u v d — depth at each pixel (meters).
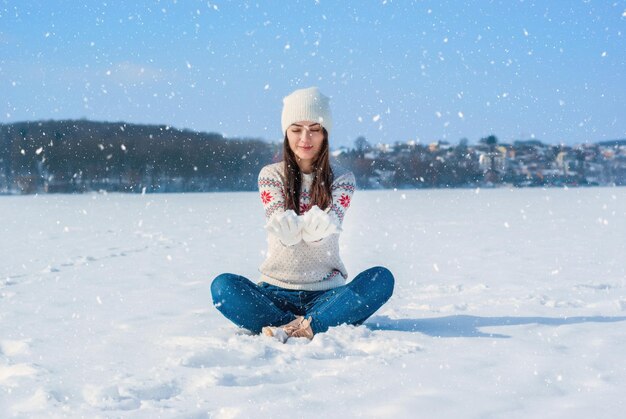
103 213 16.92
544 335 2.72
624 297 3.81
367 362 2.26
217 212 17.02
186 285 4.56
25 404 1.84
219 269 5.54
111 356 2.42
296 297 2.89
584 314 3.24
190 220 13.62
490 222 12.15
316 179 2.87
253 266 5.77
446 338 2.67
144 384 1.96
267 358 2.35
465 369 2.16
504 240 8.25
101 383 2.03
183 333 2.83
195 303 3.78
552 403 1.80
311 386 1.97
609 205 19.75
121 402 1.82
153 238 9.12
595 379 2.04
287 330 2.67
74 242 8.50
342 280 2.98
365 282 2.76
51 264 6.01
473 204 21.33
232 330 2.85
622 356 2.34
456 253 6.71
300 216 2.60
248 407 1.78
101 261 6.25
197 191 36.97
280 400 1.84
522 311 3.34
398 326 2.95
